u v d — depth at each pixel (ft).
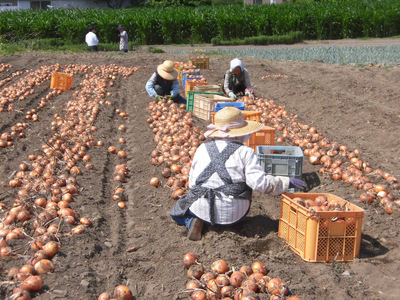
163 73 21.09
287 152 12.05
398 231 9.41
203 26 66.59
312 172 13.30
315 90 24.23
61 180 11.59
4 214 9.85
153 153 14.17
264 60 36.81
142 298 7.47
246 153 8.69
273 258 8.25
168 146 14.57
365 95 23.34
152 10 73.00
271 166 11.27
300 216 8.25
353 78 26.76
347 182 12.23
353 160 13.34
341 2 75.05
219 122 8.86
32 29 61.16
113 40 65.36
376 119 18.70
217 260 8.05
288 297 7.02
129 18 64.95
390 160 14.57
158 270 8.23
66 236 8.75
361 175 12.19
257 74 30.35
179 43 67.51
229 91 21.58
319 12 65.98
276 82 27.27
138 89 26.30
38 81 27.68
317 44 60.29
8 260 7.72
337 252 8.15
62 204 10.02
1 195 11.19
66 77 25.88
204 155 8.91
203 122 18.62
